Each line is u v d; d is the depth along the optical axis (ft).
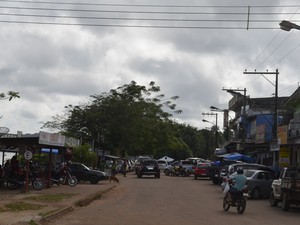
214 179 126.93
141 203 72.84
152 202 74.74
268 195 90.94
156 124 215.72
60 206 61.16
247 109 202.59
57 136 94.79
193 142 415.23
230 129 252.62
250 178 89.15
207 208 68.18
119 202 74.18
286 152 117.91
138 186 112.78
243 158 145.07
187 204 73.00
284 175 72.79
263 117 170.71
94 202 73.72
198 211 63.67
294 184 67.05
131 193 92.17
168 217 55.88
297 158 116.16
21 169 91.04
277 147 125.18
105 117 187.21
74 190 90.38
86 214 57.26
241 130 190.70
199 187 115.55
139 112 197.36
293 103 130.31
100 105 188.34
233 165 99.91
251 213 64.18
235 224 51.60
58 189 92.48
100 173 118.21
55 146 97.81
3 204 61.21
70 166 117.39
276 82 132.87
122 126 187.73
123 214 57.88
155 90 212.84
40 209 56.95
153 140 215.31
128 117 189.26
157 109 219.00
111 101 188.65
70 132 180.96
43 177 94.43
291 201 68.03
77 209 62.80
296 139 107.34
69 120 185.57
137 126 195.52
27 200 67.92
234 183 63.77
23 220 46.52
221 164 136.46
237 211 63.57
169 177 172.45
